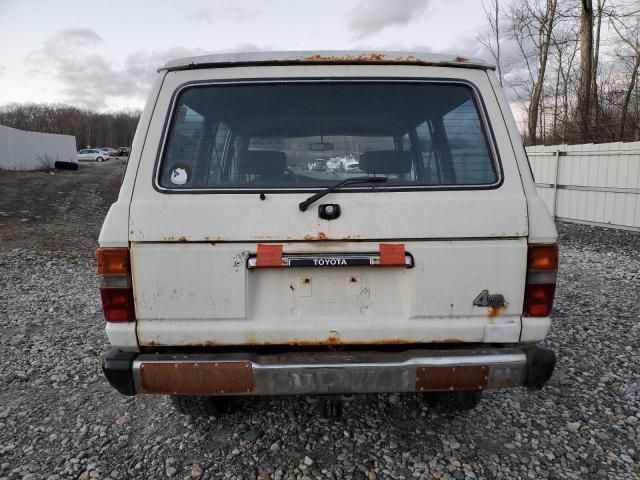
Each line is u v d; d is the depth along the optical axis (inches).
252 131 101.0
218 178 97.8
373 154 101.1
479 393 119.0
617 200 424.5
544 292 95.0
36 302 261.1
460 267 94.2
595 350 174.7
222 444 120.0
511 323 95.4
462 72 102.5
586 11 669.9
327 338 95.5
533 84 1014.4
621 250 360.2
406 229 93.1
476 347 97.5
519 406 136.2
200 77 101.0
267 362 91.8
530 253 94.3
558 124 898.1
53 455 117.6
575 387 147.3
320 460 113.1
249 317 95.2
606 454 114.5
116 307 94.0
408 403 137.5
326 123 101.2
